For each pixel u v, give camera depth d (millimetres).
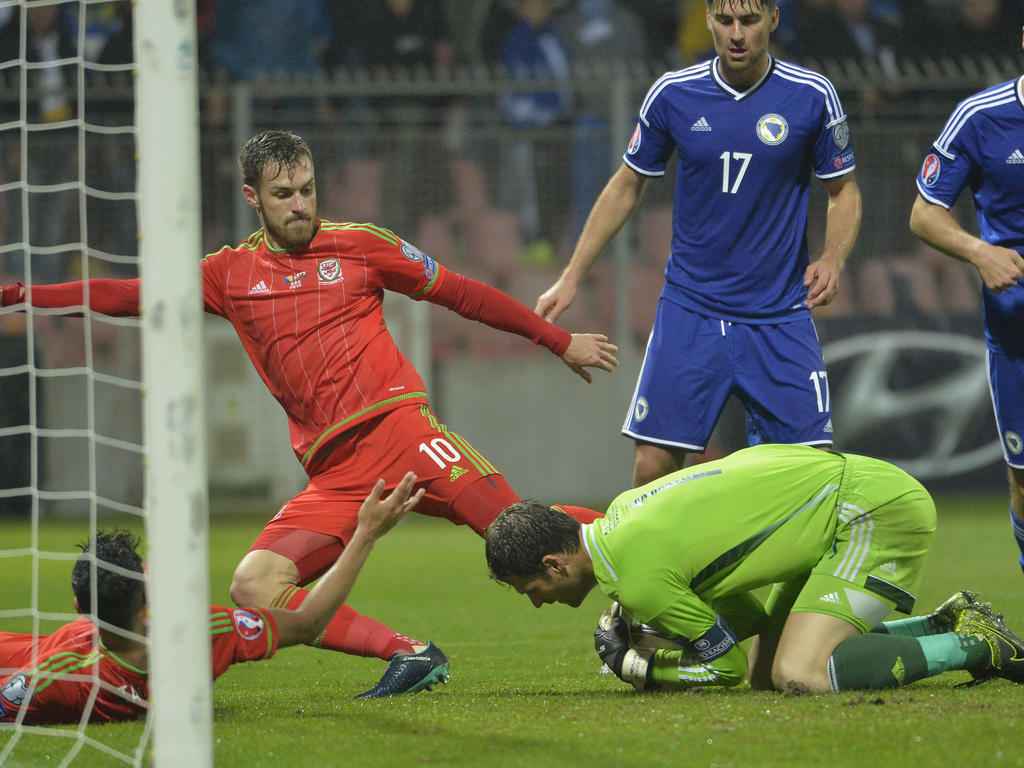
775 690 11852
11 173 38781
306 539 13148
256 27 46094
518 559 11352
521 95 45031
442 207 39594
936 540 30516
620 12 47375
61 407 38406
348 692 13156
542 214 39844
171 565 8477
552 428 40938
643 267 41000
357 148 39375
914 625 12391
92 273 38969
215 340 39188
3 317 38125
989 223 14898
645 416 15812
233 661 10492
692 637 11391
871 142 39781
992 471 40875
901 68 47625
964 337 40531
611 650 12508
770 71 15188
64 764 9477
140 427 38938
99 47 43906
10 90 38125
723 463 11844
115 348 38750
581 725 10016
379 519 10570
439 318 40938
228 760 9266
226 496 39281
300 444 13672
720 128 15141
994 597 20547
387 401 13383
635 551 11219
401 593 23953
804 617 11469
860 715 9875
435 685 13328
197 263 8664
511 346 41156
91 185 39094
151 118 8633
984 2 48562
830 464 11961
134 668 10781
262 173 12922
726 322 15469
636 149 15961
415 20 46438
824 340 39906
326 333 13352
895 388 40250
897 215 40000
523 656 16125
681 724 9844
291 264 13398
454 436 13578
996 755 8617
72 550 31500
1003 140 14375
